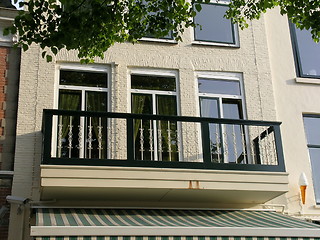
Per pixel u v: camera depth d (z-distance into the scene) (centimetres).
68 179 1084
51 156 1195
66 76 1309
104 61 1337
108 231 905
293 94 1443
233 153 1323
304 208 1319
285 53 1488
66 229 889
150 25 1052
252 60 1448
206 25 1460
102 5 978
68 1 930
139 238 916
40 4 926
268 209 1280
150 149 1200
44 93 1277
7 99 1258
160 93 1352
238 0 1206
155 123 1301
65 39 924
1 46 1298
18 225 1141
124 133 1286
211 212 1213
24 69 1286
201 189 1145
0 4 1360
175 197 1203
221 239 952
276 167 1209
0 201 1170
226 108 1385
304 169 1364
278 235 980
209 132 1224
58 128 1241
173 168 1144
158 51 1388
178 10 1026
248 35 1475
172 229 935
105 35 1056
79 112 1130
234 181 1168
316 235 995
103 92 1317
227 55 1435
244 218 1146
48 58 937
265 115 1396
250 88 1414
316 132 1429
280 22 1524
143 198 1198
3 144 1218
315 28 1027
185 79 1375
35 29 924
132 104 1326
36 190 1191
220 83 1407
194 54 1411
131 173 1116
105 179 1101
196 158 1302
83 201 1184
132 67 1359
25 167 1202
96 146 1255
